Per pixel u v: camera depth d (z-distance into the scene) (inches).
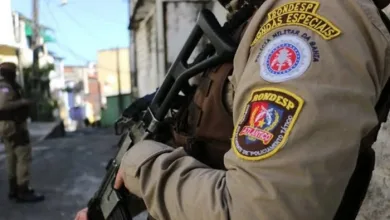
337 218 33.4
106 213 43.7
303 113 27.4
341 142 27.2
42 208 206.5
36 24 811.4
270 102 28.7
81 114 1459.2
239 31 37.1
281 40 30.2
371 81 29.5
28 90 783.1
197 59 39.8
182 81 38.6
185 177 33.5
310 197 26.8
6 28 681.0
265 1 34.2
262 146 28.1
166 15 207.0
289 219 26.8
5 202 214.8
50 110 810.8
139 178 35.9
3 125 206.2
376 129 33.3
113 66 1581.0
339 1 30.5
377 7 33.8
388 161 56.9
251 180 28.1
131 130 42.8
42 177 274.2
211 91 37.1
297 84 28.0
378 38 30.3
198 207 31.0
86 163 319.3
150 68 323.9
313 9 30.3
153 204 34.5
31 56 861.2
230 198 29.4
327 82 28.0
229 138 36.2
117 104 1160.2
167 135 41.4
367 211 60.6
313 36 29.2
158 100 40.8
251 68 31.2
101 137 539.5
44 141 490.0
